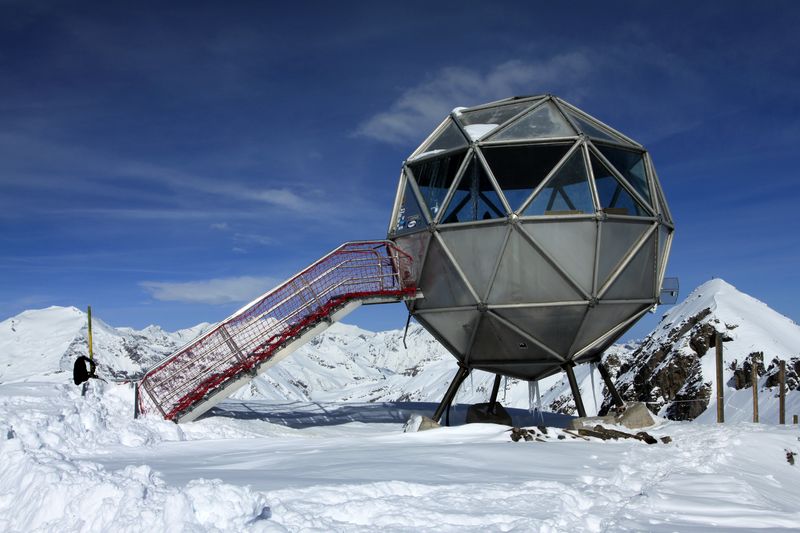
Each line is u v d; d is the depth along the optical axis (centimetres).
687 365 13150
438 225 2577
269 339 2694
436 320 2741
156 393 2591
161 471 1406
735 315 13412
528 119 2656
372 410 3466
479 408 2967
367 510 991
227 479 1244
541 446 1934
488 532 905
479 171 2583
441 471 1405
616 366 17900
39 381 2930
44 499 945
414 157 2827
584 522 998
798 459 1969
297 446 2019
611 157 2670
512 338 2617
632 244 2575
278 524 864
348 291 2770
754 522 1070
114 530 825
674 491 1330
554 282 2481
